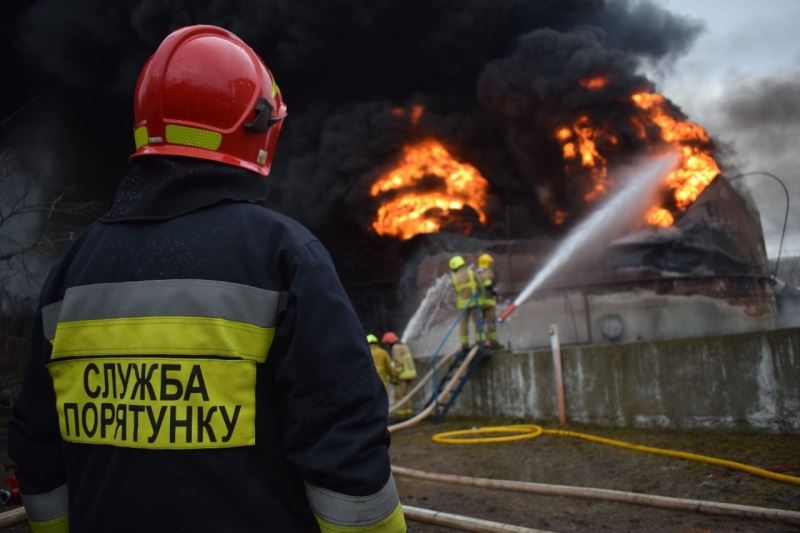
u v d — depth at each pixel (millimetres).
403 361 9266
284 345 1094
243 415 1068
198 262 1115
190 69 1282
